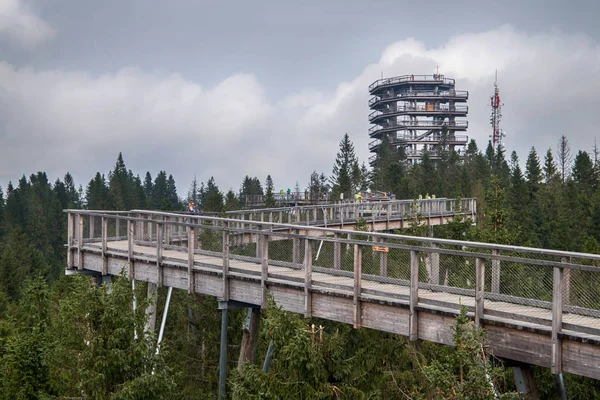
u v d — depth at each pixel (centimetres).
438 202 4194
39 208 9031
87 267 1983
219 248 2197
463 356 931
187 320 2575
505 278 1271
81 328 1293
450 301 1105
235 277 1465
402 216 3731
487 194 2836
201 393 2128
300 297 1334
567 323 949
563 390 1005
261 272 1392
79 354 1278
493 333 1040
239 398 1135
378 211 3672
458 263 1430
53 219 8962
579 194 6075
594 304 1071
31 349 1570
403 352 1664
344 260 1994
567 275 1046
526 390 1055
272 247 2291
